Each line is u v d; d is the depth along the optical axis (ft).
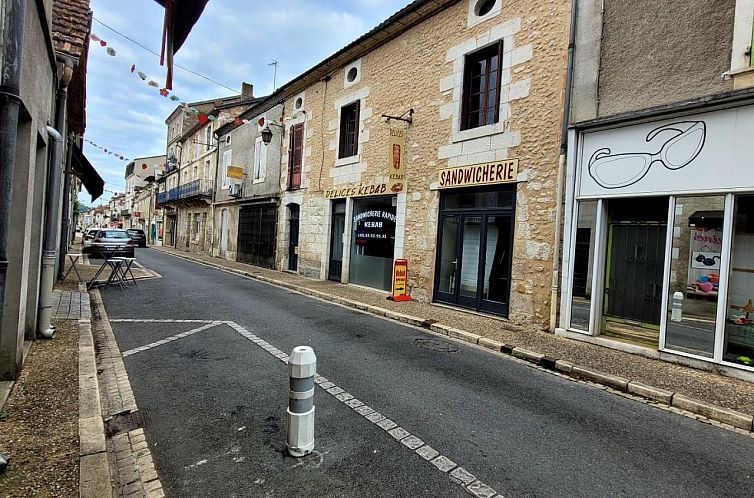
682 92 16.79
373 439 10.02
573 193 20.39
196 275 43.01
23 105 10.84
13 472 7.77
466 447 9.81
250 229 57.72
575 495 8.13
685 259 16.72
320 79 42.16
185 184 91.30
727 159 15.58
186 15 9.82
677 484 8.66
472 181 25.71
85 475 7.75
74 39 19.79
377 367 15.33
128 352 16.15
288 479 8.29
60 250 32.42
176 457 9.04
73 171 41.11
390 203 33.47
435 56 29.12
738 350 15.42
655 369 15.71
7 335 11.96
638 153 18.12
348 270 38.04
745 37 15.07
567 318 20.33
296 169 46.09
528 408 12.27
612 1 19.20
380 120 34.09
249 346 17.30
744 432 11.31
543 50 22.31
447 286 28.02
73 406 10.59
